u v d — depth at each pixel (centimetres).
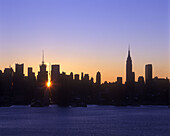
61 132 18212
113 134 17675
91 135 17125
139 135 17425
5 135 16825
